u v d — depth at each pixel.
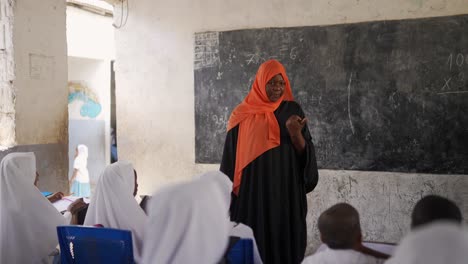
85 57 6.57
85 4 5.81
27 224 2.11
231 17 4.09
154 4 4.38
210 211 1.30
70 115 6.94
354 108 3.75
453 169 3.53
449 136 3.52
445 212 1.28
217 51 4.15
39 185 3.64
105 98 6.75
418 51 3.54
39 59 3.62
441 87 3.51
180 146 4.38
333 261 1.31
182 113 4.34
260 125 2.13
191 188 1.31
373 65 3.67
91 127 6.83
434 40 3.50
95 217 1.94
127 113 4.55
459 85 3.47
